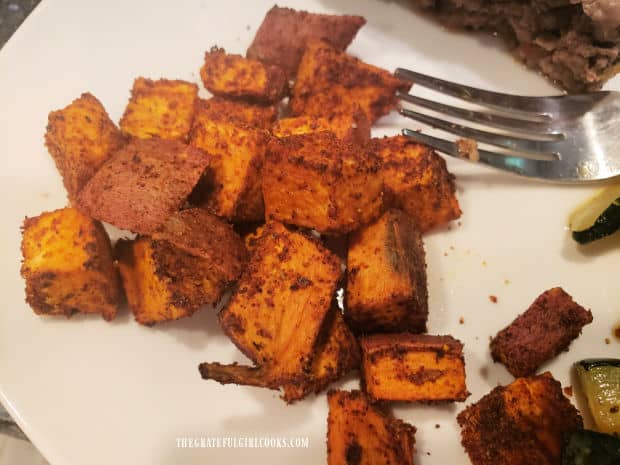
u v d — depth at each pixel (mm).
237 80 166
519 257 159
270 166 141
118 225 146
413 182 153
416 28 192
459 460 138
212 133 154
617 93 172
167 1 193
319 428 141
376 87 170
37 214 168
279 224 145
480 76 187
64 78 185
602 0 162
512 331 145
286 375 133
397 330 147
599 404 138
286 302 135
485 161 165
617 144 167
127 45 189
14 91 182
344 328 141
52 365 148
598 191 165
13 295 156
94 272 144
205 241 139
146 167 148
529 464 131
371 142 161
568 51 177
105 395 145
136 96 166
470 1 183
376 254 141
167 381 147
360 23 179
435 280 157
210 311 154
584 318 144
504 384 146
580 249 158
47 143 163
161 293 143
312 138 141
